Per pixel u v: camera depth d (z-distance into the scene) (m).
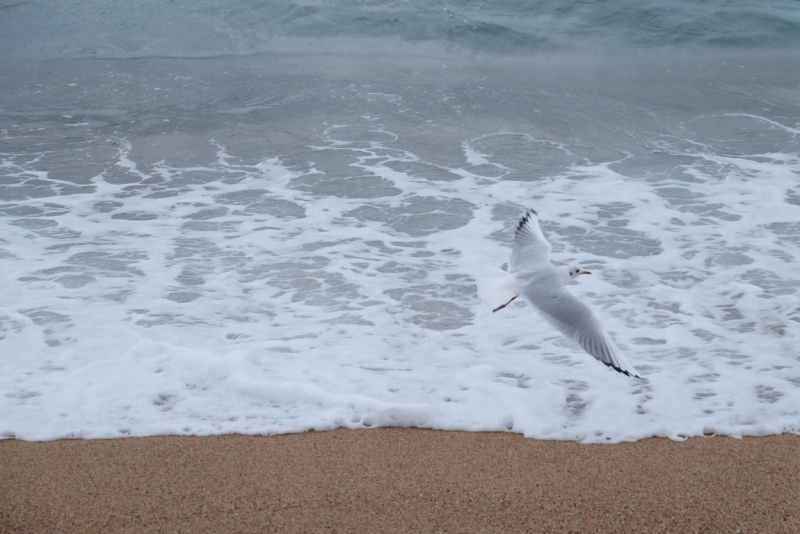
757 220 10.32
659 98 15.69
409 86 16.27
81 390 6.54
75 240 9.73
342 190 11.46
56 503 5.17
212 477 5.47
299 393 6.49
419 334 7.63
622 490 5.34
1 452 5.73
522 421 6.18
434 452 5.82
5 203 10.77
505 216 10.56
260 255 9.41
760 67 17.94
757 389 6.58
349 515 5.07
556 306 4.44
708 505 5.17
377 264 9.20
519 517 5.06
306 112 14.79
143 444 5.86
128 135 13.66
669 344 7.40
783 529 4.95
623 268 9.05
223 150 13.04
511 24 19.91
